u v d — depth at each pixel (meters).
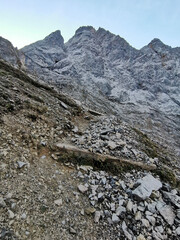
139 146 13.98
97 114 23.17
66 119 14.73
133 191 8.27
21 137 8.91
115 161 10.36
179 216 7.71
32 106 12.51
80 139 11.84
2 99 10.84
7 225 4.74
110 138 13.04
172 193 9.52
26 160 7.64
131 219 6.90
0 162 6.67
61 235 5.36
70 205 6.62
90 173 8.97
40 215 5.61
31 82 21.22
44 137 10.27
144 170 10.73
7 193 5.62
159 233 6.62
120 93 194.25
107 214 6.84
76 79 185.38
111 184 8.59
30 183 6.57
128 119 129.75
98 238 5.85
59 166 8.67
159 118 153.38
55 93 22.17
